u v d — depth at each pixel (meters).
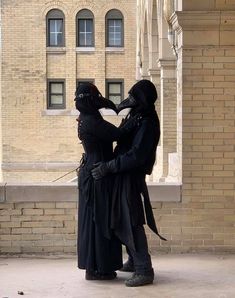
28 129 27.00
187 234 7.48
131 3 27.16
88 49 27.27
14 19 26.86
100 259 5.98
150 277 6.01
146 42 22.11
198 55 7.52
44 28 26.98
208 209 7.49
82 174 5.96
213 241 7.51
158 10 15.60
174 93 15.27
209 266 6.86
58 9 27.08
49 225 7.38
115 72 27.34
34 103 27.00
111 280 6.19
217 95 7.52
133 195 5.84
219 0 7.46
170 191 7.45
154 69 18.80
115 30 27.39
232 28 7.50
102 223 5.88
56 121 27.05
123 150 5.96
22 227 7.36
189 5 7.47
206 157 7.51
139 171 5.89
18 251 7.38
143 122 5.79
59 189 7.35
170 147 14.92
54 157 27.05
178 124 7.79
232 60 7.52
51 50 27.06
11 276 6.43
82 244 6.07
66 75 27.17
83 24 27.31
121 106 6.06
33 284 6.07
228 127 7.52
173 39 8.80
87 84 6.01
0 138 27.61
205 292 5.77
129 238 5.84
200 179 7.49
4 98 26.89
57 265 6.94
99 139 5.89
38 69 26.98
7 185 7.35
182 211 7.47
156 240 7.47
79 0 27.12
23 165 26.81
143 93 5.85
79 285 6.02
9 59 26.89
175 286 5.98
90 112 5.94
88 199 5.90
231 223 7.50
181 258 7.26
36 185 7.35
